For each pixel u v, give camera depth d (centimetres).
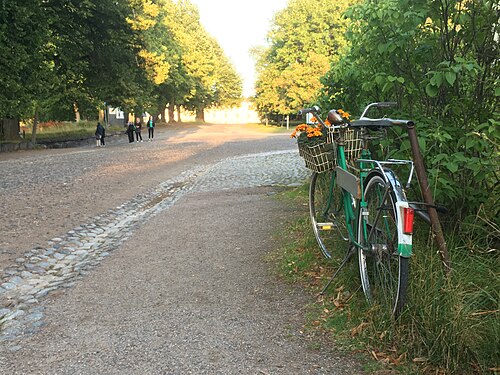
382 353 302
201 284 469
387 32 446
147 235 706
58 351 345
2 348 358
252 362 308
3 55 2353
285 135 4741
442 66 398
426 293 302
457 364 275
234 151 2570
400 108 473
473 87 405
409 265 322
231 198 980
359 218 379
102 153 2609
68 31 3011
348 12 484
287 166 1589
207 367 306
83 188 1256
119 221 857
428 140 398
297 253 513
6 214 910
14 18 2388
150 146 3166
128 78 3475
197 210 873
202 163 1939
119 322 390
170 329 367
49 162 2080
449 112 421
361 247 365
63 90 3319
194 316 389
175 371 304
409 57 442
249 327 359
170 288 465
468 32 403
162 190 1233
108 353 335
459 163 389
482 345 277
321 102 703
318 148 435
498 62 397
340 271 425
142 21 3434
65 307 436
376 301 341
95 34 3117
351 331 331
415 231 397
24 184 1339
